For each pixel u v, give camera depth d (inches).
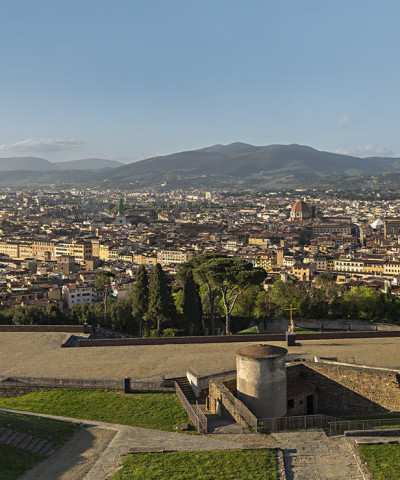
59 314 6432.1
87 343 3828.7
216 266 5457.7
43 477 1897.1
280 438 2226.9
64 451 2138.3
